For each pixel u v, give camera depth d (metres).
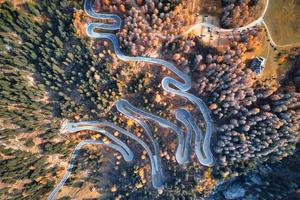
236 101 76.50
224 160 82.19
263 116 75.62
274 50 73.69
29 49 80.25
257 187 89.31
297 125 76.25
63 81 84.31
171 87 82.06
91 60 79.56
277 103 75.56
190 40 73.62
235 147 80.56
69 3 77.00
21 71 82.88
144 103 84.12
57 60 81.50
